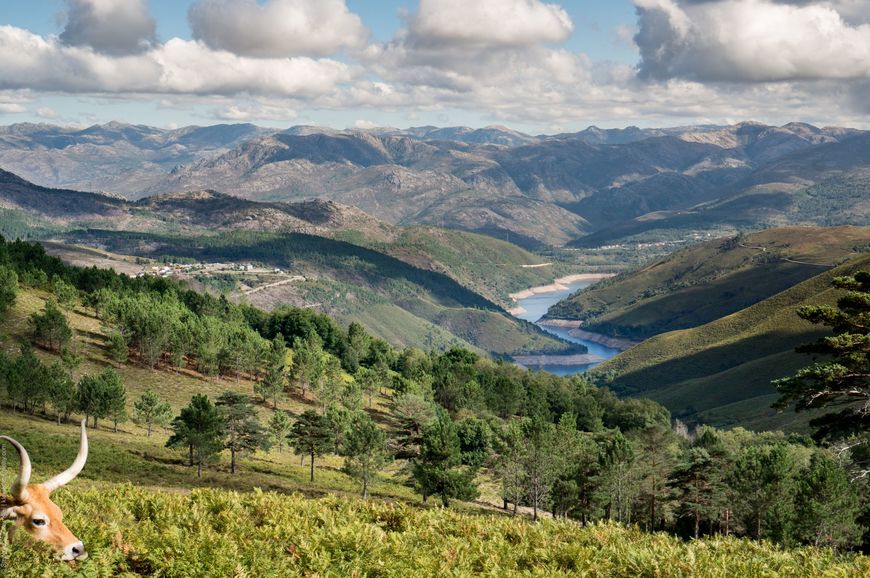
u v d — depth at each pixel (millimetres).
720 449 67500
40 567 11414
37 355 110625
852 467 60281
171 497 19156
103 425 96875
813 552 20000
